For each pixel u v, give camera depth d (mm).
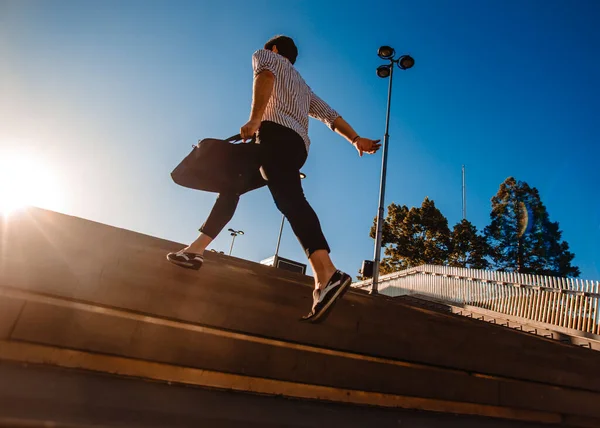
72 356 1569
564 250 40406
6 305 1504
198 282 1955
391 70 16219
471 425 2092
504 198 43875
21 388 1207
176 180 1939
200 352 1819
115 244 1835
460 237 39750
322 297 1784
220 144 1885
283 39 2373
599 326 10930
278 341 2076
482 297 16203
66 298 1678
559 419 2803
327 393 2080
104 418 1116
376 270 13930
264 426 1396
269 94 1937
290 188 1911
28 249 1659
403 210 41469
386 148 15320
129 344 1681
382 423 1781
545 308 12969
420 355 2459
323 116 2404
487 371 2652
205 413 1391
